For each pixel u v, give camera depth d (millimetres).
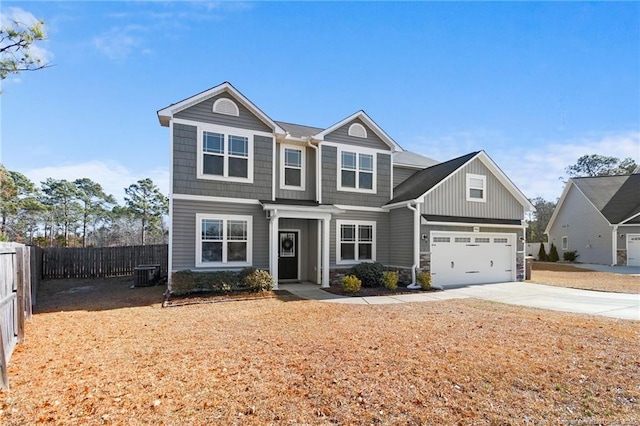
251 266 11805
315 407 3531
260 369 4523
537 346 5570
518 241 15203
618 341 5875
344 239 13508
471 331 6500
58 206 32312
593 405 3641
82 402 3600
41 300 10219
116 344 5637
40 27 6770
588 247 25766
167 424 3195
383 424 3232
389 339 5922
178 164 10953
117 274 16766
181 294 10203
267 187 12234
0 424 3170
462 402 3666
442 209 13469
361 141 14047
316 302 9648
